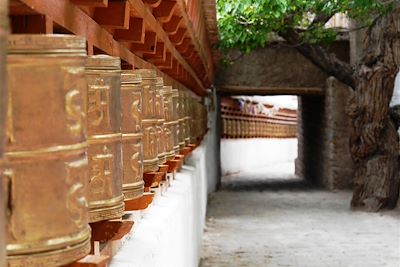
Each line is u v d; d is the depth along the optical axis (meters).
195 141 9.25
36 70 1.56
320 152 18.31
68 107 1.60
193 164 8.53
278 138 33.31
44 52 1.57
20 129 1.55
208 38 10.41
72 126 1.62
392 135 12.66
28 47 1.55
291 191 17.17
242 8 11.59
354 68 13.13
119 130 2.26
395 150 12.66
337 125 16.66
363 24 13.96
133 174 2.78
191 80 9.34
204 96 14.12
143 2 3.62
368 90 12.40
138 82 2.77
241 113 25.88
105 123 2.20
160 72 5.75
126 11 2.87
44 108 1.57
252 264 8.52
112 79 2.20
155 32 4.29
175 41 5.70
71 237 1.63
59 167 1.60
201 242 9.53
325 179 17.50
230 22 12.46
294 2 11.99
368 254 9.04
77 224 1.65
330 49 16.16
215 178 17.95
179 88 7.79
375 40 12.27
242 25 12.55
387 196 12.69
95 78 2.16
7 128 1.52
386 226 11.20
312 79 16.95
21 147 1.55
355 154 12.88
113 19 2.85
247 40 12.68
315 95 17.19
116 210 2.25
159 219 4.23
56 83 1.58
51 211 1.59
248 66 16.98
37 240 1.58
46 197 1.58
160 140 3.70
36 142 1.56
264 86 16.97
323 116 17.56
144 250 3.37
